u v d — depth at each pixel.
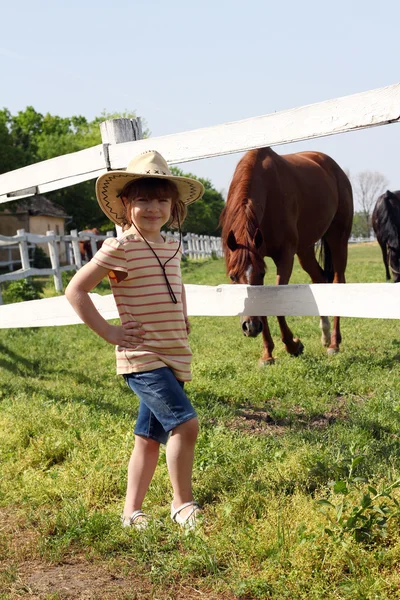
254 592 2.24
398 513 2.53
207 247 39.19
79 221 40.88
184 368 2.78
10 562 2.56
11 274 14.27
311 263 7.66
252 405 4.96
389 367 6.08
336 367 6.04
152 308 2.71
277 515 2.62
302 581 2.22
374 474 3.06
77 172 4.52
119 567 2.48
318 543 2.39
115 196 2.96
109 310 4.57
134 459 2.83
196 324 9.85
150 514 2.87
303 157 7.45
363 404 4.79
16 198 5.20
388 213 11.38
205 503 2.99
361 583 2.17
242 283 5.33
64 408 4.67
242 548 2.46
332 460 3.27
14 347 8.21
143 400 2.73
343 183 7.93
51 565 2.54
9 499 3.22
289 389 5.29
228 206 5.74
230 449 3.63
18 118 57.22
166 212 2.81
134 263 2.71
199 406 4.86
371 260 26.45
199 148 3.77
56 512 2.97
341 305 3.49
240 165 6.00
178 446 2.68
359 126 3.11
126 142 4.22
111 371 6.43
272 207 6.19
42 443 3.89
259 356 6.97
